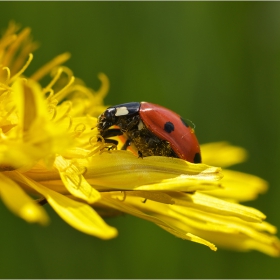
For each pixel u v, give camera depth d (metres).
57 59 0.12
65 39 0.13
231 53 0.13
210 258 0.12
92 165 0.10
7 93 0.11
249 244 0.11
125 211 0.10
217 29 0.13
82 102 0.12
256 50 0.13
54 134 0.10
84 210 0.10
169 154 0.11
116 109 0.11
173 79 0.13
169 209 0.11
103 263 0.12
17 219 0.12
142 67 0.13
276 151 0.13
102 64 0.13
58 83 0.13
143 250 0.12
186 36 0.13
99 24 0.13
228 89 0.13
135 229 0.12
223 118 0.13
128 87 0.13
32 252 0.12
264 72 0.13
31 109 0.10
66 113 0.11
